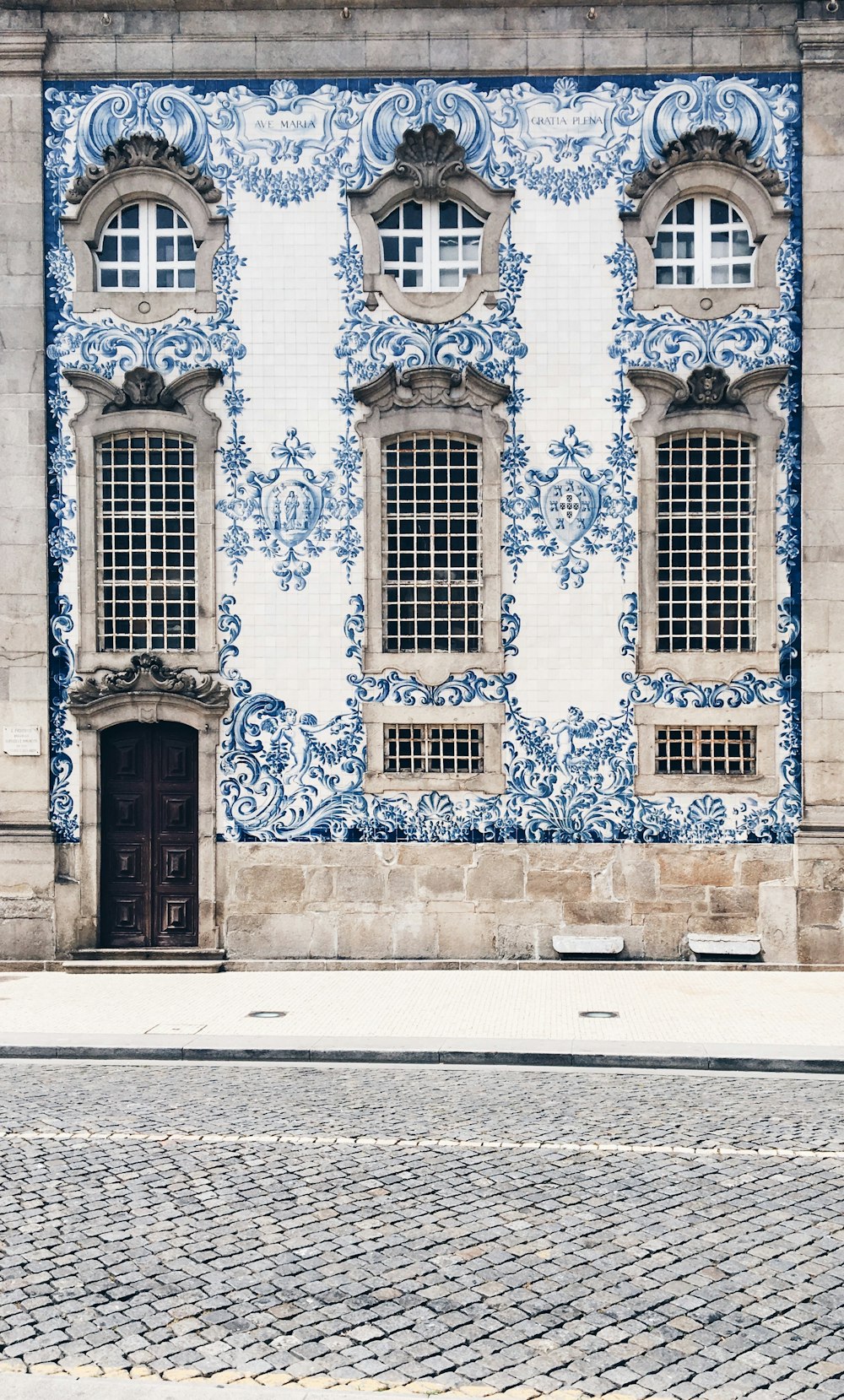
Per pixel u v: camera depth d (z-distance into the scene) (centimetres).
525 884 1517
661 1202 750
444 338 1532
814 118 1509
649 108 1522
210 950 1520
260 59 1531
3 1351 563
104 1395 520
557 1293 622
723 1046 1113
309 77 1533
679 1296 619
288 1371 545
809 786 1500
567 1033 1170
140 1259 662
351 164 1533
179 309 1537
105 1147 858
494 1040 1141
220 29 1531
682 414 1515
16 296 1531
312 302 1534
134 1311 602
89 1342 572
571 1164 822
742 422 1511
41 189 1532
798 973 1478
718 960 1505
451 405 1526
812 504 1505
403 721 1526
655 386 1519
